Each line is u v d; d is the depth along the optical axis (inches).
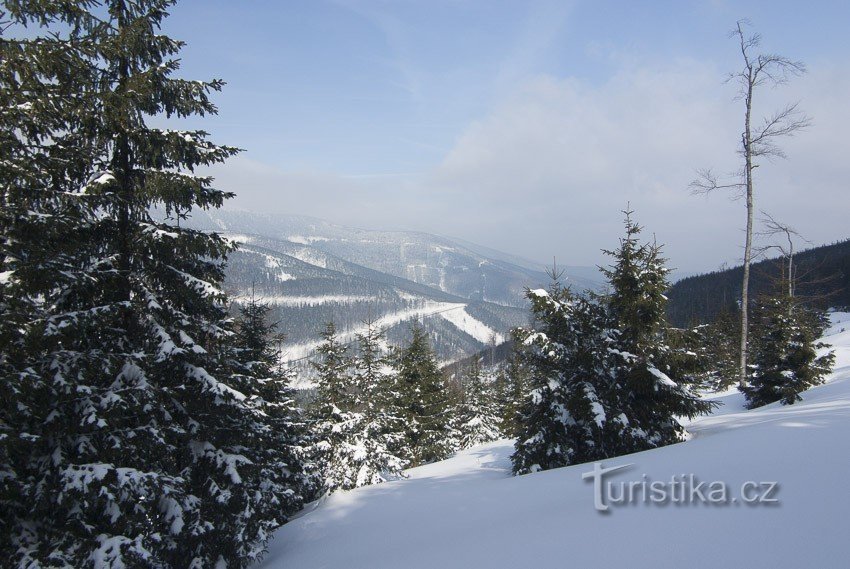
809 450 268.2
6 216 276.7
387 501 529.7
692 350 585.3
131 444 335.3
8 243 286.2
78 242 329.4
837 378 858.8
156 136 364.5
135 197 368.2
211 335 418.0
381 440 985.5
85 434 318.3
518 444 599.8
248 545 424.8
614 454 536.4
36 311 300.2
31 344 281.4
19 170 275.9
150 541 330.0
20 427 292.2
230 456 407.5
